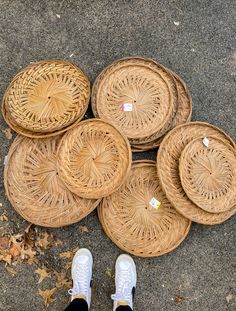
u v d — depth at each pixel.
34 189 1.29
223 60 1.53
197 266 1.42
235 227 1.45
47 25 1.46
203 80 1.51
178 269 1.41
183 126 1.37
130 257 1.37
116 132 1.31
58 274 1.34
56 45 1.45
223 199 1.35
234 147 1.40
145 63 1.41
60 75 1.33
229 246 1.44
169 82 1.40
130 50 1.49
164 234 1.34
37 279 1.33
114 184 1.29
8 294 1.32
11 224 1.34
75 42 1.46
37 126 1.28
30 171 1.30
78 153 1.30
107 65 1.47
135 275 1.36
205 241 1.43
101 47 1.48
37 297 1.33
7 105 1.28
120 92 1.36
